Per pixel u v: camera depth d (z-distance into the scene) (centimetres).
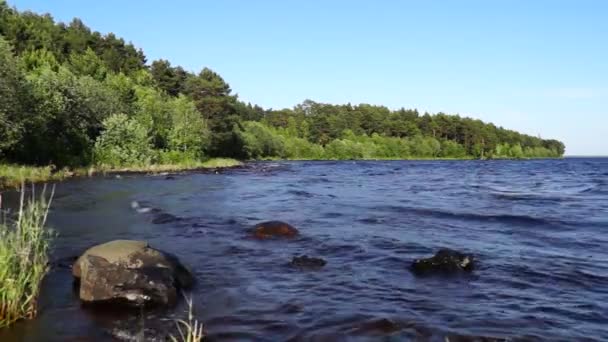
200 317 771
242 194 2673
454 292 920
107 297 809
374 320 757
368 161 10319
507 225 1703
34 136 3647
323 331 714
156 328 721
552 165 9144
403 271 1070
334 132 12656
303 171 5500
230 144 8150
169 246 1281
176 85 10956
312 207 2130
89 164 4212
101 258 871
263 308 816
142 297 809
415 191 3064
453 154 13812
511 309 827
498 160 12925
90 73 8081
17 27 8444
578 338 703
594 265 1130
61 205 2003
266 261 1138
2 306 721
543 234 1534
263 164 7269
